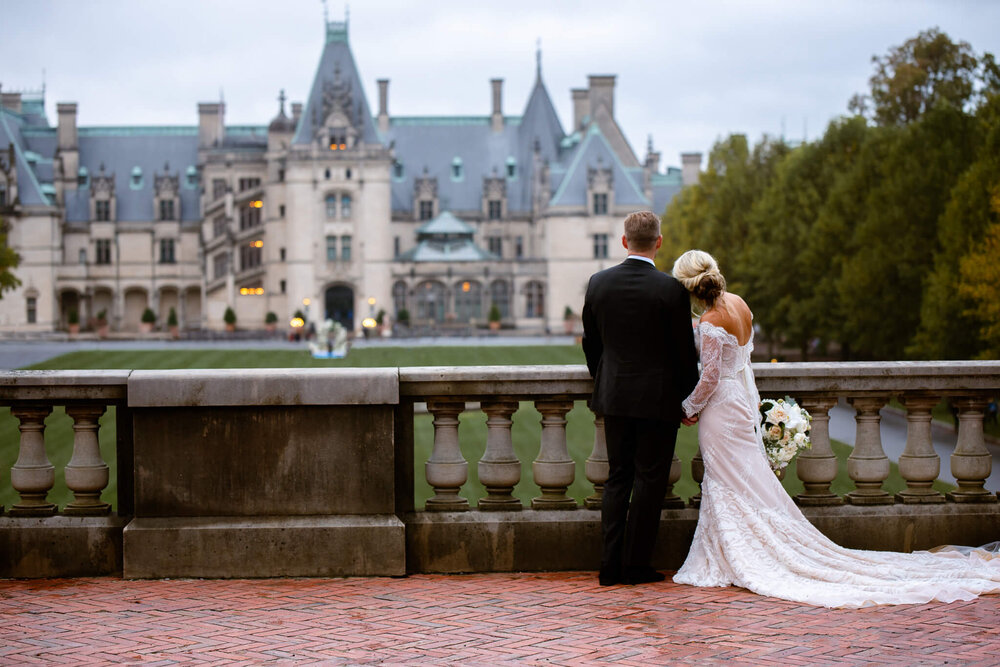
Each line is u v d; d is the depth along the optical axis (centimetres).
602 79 15412
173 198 14662
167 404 1055
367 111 13250
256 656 798
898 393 1127
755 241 7462
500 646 817
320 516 1073
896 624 866
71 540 1076
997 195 4084
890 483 2511
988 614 892
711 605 933
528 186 15138
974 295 3997
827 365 1113
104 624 889
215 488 1069
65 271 14488
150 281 14650
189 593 996
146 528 1053
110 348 9362
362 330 11625
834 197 5834
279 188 13288
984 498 1129
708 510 1023
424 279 13338
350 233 13150
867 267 5075
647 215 1023
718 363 995
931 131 5147
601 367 1023
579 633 851
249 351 8631
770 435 1071
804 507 1117
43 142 15212
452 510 1106
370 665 775
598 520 1095
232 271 13425
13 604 959
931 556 1048
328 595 986
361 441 1076
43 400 1081
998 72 5216
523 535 1091
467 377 1091
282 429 1070
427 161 15225
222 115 14925
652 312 995
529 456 3094
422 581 1048
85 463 1095
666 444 1014
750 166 8219
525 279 13638
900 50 7375
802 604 930
